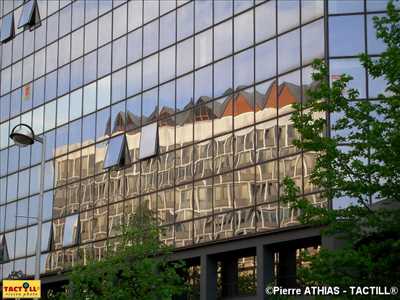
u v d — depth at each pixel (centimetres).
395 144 2238
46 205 5584
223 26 4319
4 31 6400
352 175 2391
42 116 5806
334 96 2392
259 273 3875
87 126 5309
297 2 3906
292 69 3872
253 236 3931
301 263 3784
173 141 4541
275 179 3859
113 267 3503
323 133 3581
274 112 3925
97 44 5334
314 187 3644
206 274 4175
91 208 5144
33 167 5841
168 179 4528
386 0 3734
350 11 3753
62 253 5338
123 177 4888
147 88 4816
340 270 2297
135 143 4831
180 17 4644
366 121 2402
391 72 2322
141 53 4912
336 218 2366
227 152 4162
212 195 4209
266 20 4056
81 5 5569
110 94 5131
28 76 6056
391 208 2595
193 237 4284
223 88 4256
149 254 3769
